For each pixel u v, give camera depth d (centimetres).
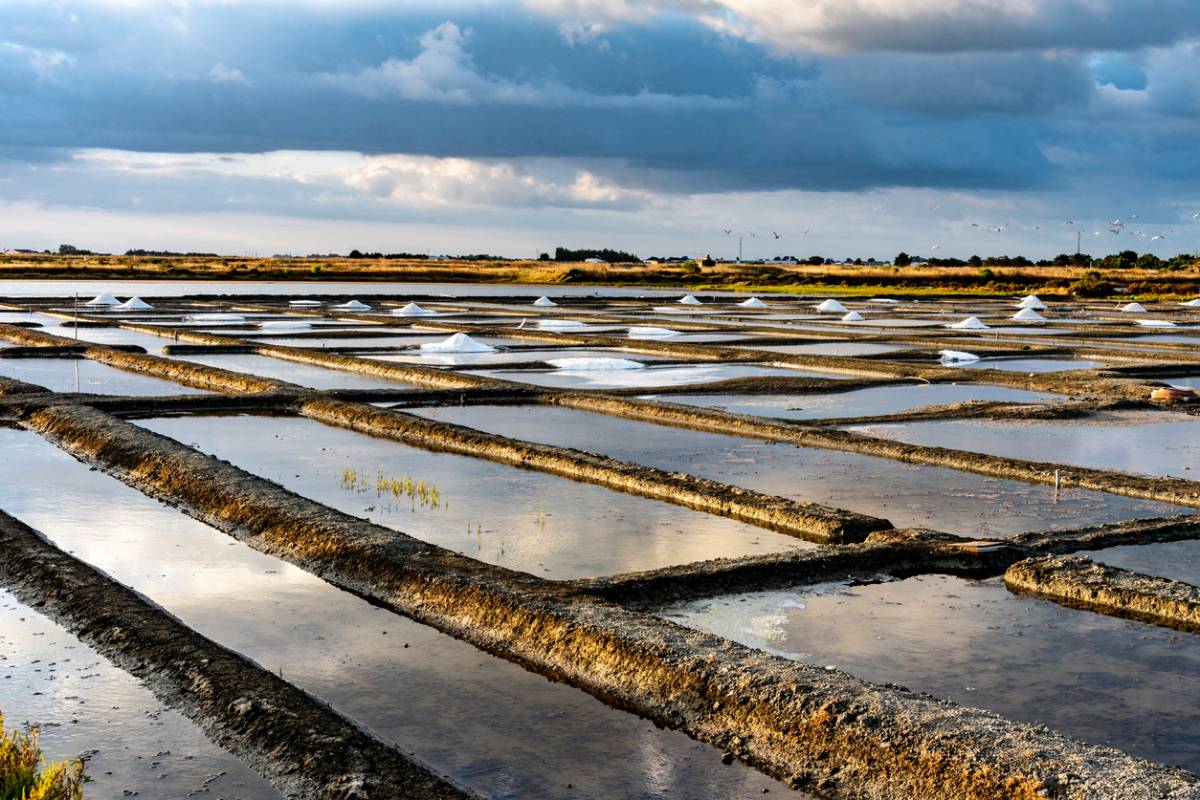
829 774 799
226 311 6041
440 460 1984
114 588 1196
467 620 1109
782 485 1759
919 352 3988
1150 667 1020
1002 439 2212
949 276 11350
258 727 870
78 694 955
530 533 1461
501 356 3778
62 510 1592
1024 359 3878
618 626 1017
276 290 9419
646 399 2705
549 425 2372
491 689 970
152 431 2170
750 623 1125
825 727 827
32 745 775
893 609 1174
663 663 944
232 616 1159
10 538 1368
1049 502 1653
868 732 812
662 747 862
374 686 978
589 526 1502
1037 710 926
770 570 1262
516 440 2041
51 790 709
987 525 1513
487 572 1209
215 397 2595
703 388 2909
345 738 845
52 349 3750
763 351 3850
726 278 12450
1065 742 790
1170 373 3384
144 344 4103
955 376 3192
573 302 7650
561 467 1880
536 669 1012
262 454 2023
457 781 812
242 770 827
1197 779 742
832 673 913
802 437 2161
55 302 6531
